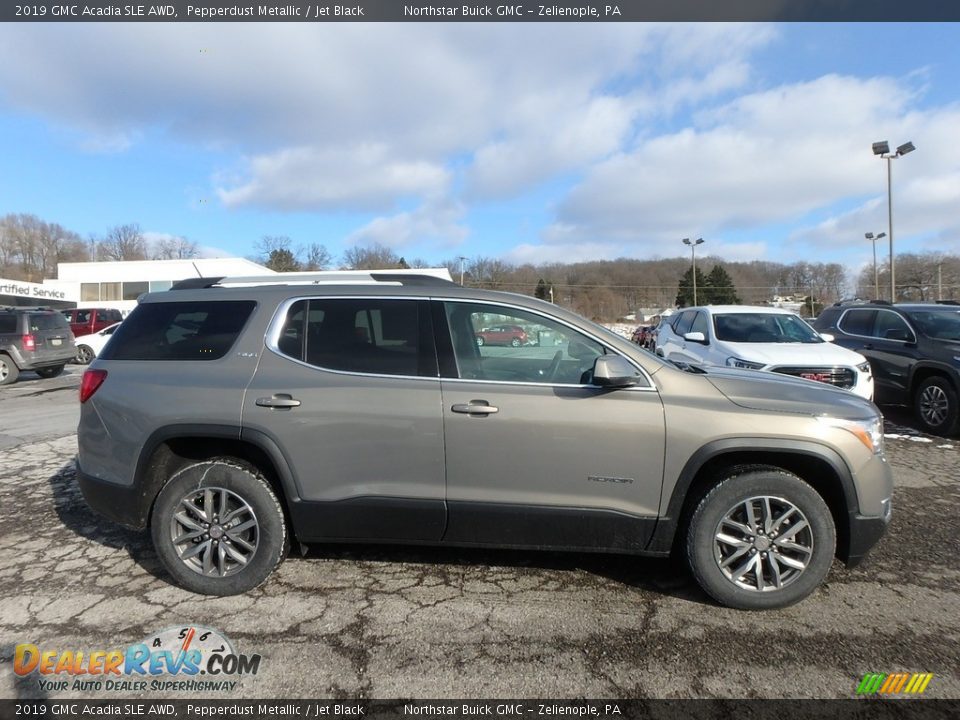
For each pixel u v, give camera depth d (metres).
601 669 2.74
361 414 3.25
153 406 3.39
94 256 88.56
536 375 3.33
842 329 9.50
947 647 2.89
